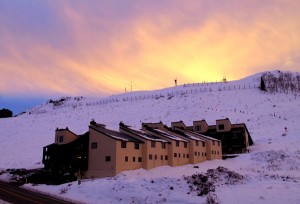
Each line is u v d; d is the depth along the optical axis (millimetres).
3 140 113500
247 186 32875
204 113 144625
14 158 82938
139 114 155625
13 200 30953
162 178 35875
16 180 51125
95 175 52469
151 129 67875
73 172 54594
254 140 95375
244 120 125688
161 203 28234
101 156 52688
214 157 77438
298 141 83312
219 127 89625
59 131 62938
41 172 55781
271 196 27594
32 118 161125
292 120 118688
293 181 35938
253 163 62000
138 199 29766
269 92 176125
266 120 122312
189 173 55281
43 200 31094
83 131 122812
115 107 177375
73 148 56344
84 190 35312
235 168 58188
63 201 30688
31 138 113938
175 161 64625
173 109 158875
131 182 34812
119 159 51844
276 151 65750
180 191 30953
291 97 161375
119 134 57844
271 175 41656
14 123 149500
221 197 27969
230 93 181375
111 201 30391
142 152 57938
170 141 64812
